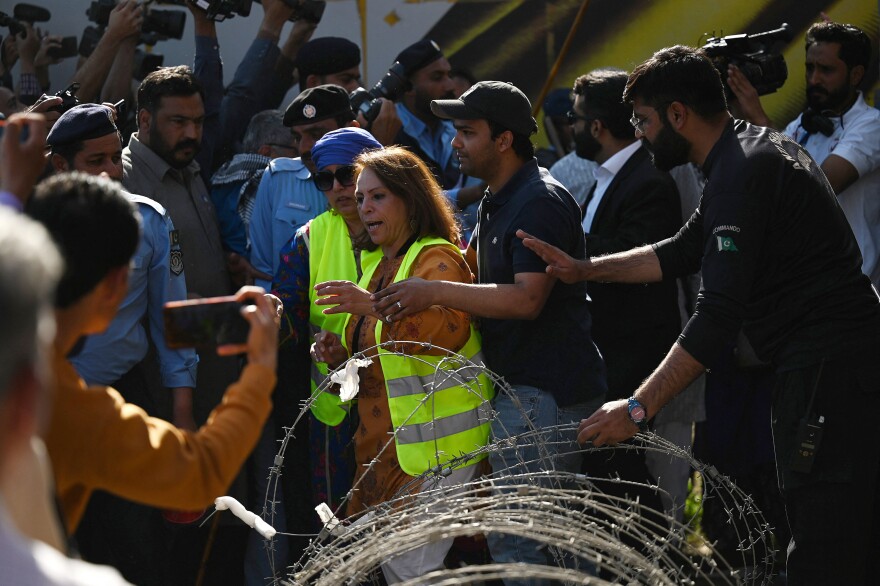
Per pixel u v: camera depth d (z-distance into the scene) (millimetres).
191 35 6684
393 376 3900
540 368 3896
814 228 3521
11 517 1462
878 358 3525
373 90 5430
